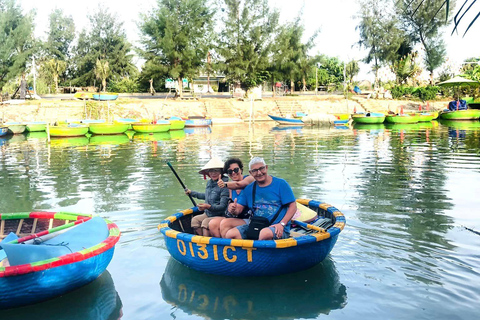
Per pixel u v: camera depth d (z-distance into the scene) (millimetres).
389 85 49844
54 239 4680
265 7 45875
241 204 5004
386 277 4531
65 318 3898
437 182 9258
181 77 44531
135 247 5602
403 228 6066
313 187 8969
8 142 21953
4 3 41750
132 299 4250
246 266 4547
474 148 15414
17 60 40562
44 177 11148
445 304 3928
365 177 10062
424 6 46375
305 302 4098
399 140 19250
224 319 3842
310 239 4473
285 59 47875
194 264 4812
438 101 45156
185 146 18500
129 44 63438
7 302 3980
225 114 39781
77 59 64438
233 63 45125
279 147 17297
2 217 5441
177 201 8031
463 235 5715
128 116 36719
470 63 43625
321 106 43562
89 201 8180
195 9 43562
